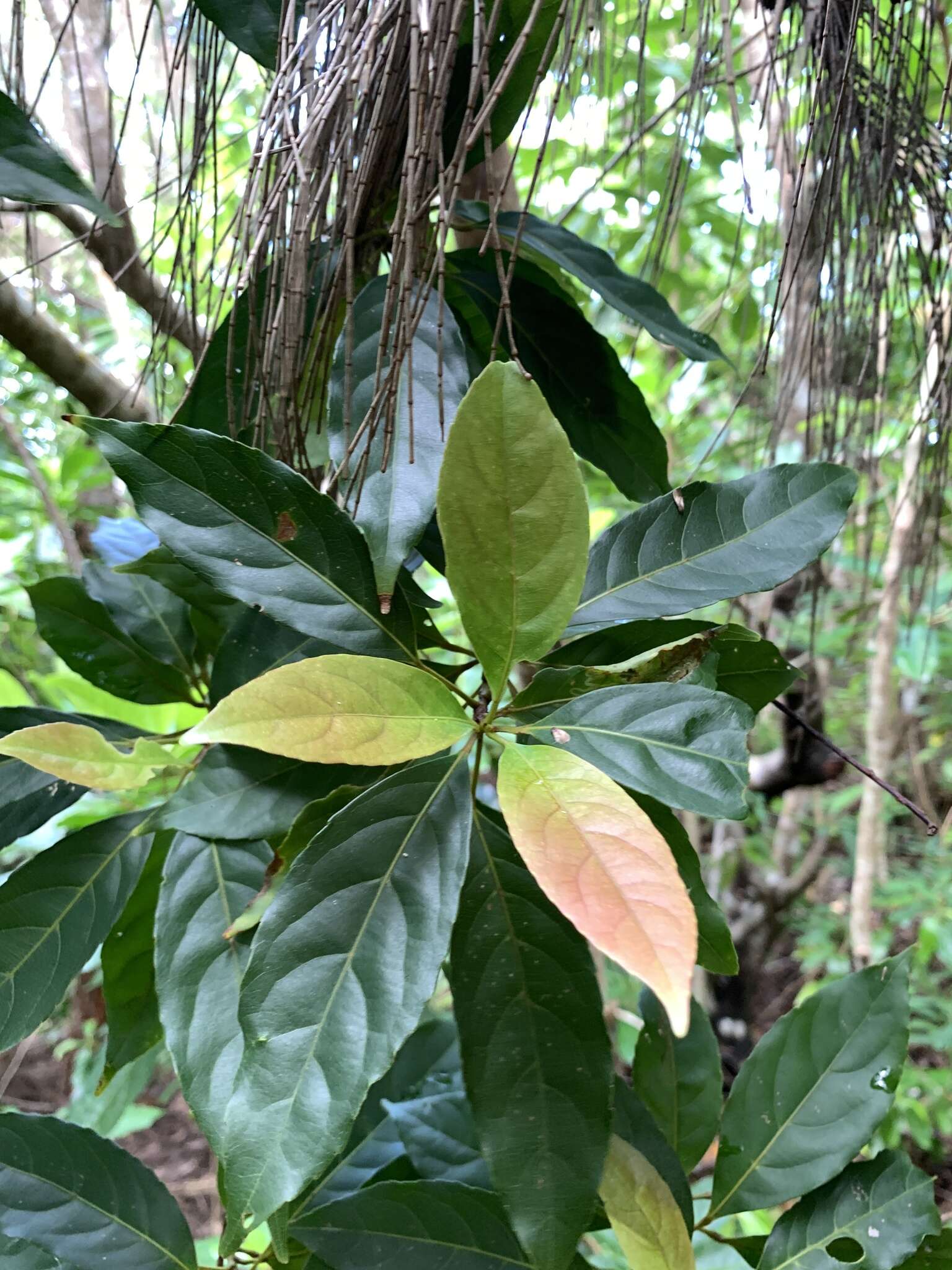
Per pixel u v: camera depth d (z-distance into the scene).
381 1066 0.22
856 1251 0.30
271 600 0.27
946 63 0.39
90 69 0.43
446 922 0.23
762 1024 1.10
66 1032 1.00
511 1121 0.25
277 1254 0.25
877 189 0.40
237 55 0.36
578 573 0.25
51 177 0.24
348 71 0.27
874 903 0.97
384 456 0.27
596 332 0.38
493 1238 0.29
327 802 0.27
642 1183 0.29
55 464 0.91
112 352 0.78
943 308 0.45
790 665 0.32
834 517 0.28
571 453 0.24
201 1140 1.10
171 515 0.26
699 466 0.40
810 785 0.64
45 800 0.32
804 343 0.45
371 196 0.32
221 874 0.29
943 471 0.46
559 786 0.22
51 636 0.39
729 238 0.75
